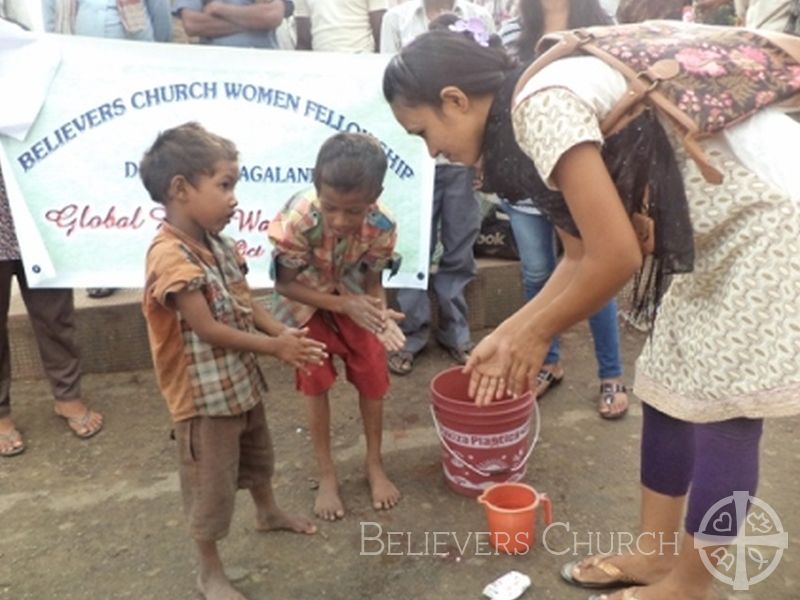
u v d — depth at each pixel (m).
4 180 3.01
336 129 3.53
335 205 2.21
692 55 1.53
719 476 1.79
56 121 3.30
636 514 2.59
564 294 1.53
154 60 3.34
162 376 2.09
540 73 1.51
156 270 1.96
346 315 2.53
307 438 3.17
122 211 3.43
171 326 2.03
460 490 2.74
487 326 4.13
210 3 3.76
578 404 3.36
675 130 1.49
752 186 1.55
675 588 1.97
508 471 2.70
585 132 1.41
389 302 3.98
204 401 2.06
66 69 3.28
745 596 2.18
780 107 1.61
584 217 1.44
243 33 3.80
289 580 2.33
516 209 3.19
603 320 3.17
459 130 1.61
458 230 3.65
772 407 1.63
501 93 1.58
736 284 1.62
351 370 2.63
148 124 3.39
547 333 1.59
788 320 1.58
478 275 4.03
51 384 3.29
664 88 1.48
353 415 3.33
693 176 1.57
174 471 2.96
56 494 2.84
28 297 3.16
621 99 1.48
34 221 3.34
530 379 1.67
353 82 3.48
